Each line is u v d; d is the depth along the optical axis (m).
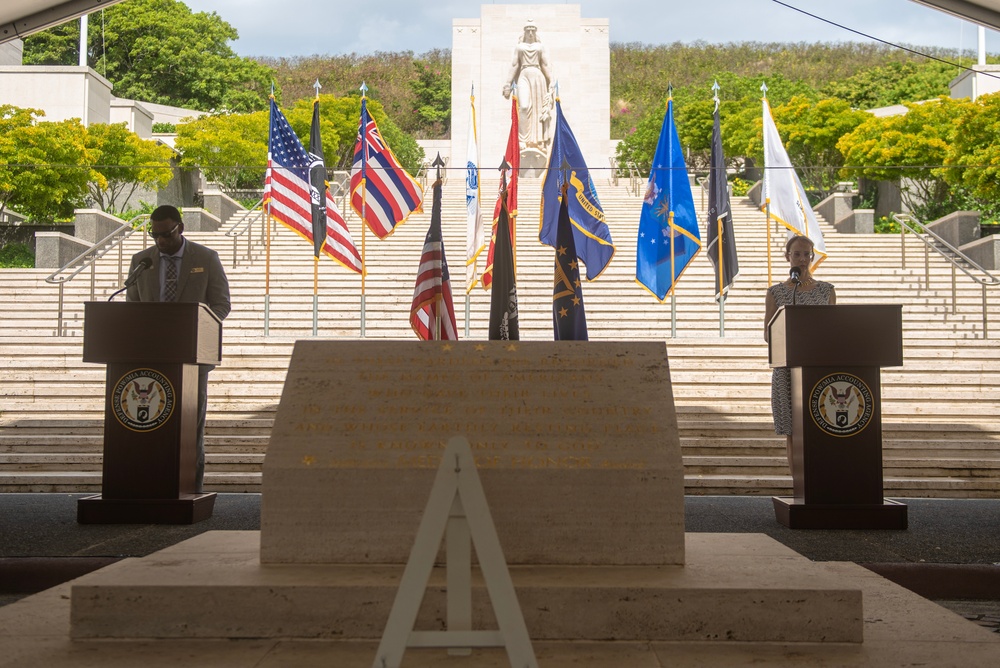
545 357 4.09
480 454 3.85
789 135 30.83
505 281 6.08
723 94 42.91
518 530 3.81
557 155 15.80
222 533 4.77
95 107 31.34
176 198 29.86
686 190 15.29
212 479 8.43
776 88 41.56
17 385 10.90
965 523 6.53
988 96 22.47
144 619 3.46
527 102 32.75
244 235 20.72
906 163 25.42
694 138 37.75
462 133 33.66
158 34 52.09
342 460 3.84
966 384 11.05
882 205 26.47
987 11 9.63
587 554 3.80
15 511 6.91
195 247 7.06
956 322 14.31
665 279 15.19
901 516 6.24
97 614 3.47
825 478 6.29
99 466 9.05
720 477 8.58
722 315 14.41
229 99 51.66
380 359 4.09
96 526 6.14
